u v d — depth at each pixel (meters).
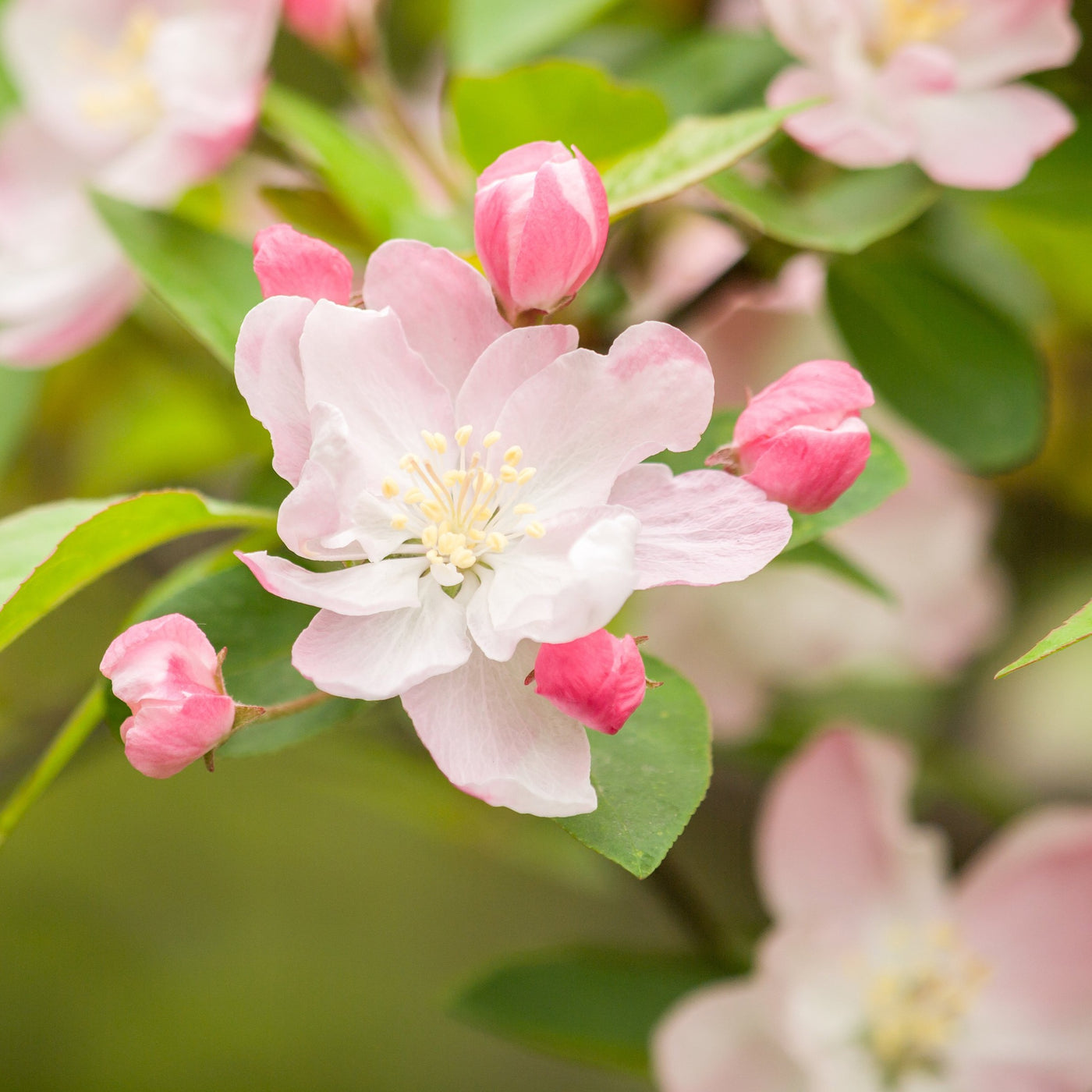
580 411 0.52
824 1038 0.59
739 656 0.66
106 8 0.61
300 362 0.51
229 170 0.59
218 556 0.55
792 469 0.51
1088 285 0.61
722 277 0.58
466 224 0.57
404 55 0.66
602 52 0.61
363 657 0.51
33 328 0.59
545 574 0.51
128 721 0.50
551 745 0.51
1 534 0.52
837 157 0.55
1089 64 0.60
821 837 0.59
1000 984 0.60
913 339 0.58
